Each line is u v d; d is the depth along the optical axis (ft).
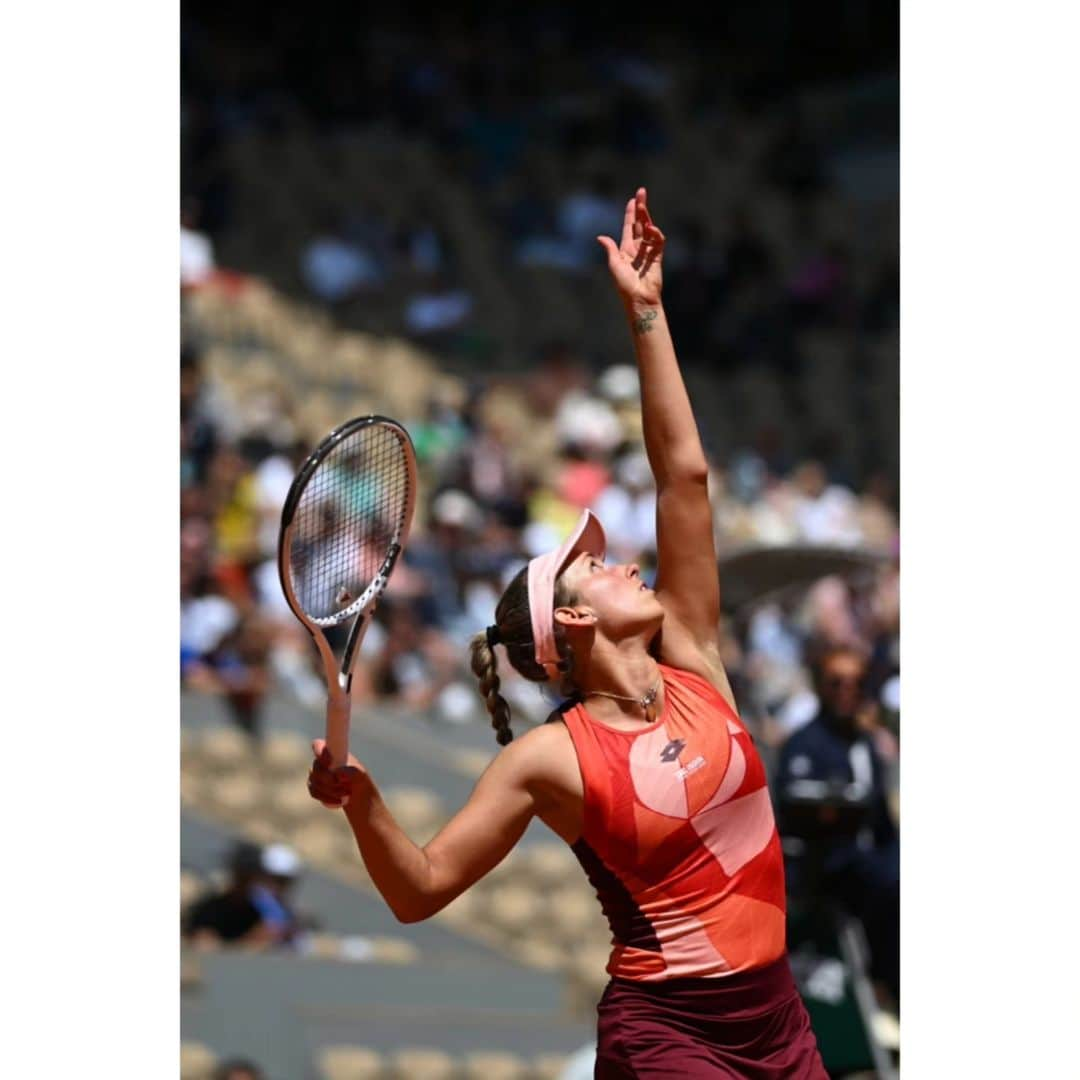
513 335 228.84
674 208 252.21
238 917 131.64
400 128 249.96
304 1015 127.13
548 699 47.26
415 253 233.55
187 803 148.66
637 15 273.75
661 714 44.57
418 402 207.82
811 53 272.10
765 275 243.81
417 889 42.52
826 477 224.53
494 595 174.60
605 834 43.52
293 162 236.02
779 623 157.17
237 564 164.04
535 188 248.73
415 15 260.42
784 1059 44.14
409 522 44.93
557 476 195.11
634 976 43.93
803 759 77.41
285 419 184.65
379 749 158.51
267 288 220.84
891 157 262.26
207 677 156.76
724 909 43.65
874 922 75.46
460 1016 131.23
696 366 234.99
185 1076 121.49
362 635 43.42
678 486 47.14
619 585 44.93
